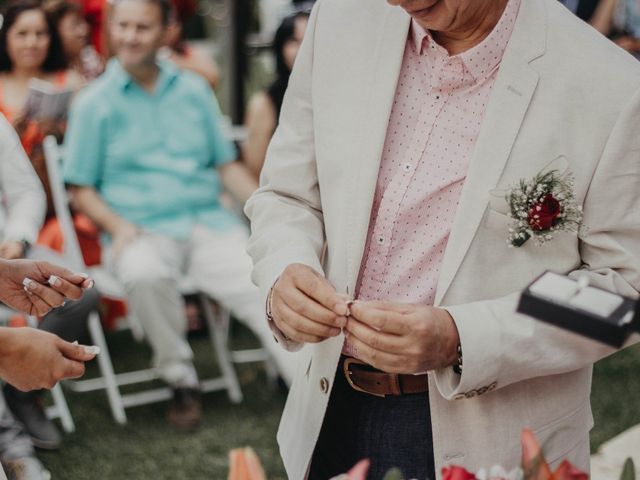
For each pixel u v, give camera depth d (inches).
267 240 79.8
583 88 71.4
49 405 169.2
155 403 171.3
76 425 161.8
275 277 75.6
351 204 76.8
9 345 67.1
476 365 68.6
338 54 79.7
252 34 270.4
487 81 74.6
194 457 151.1
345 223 77.0
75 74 196.5
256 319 169.0
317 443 84.3
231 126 245.4
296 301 70.6
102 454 151.8
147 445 155.2
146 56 167.6
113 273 167.2
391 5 74.7
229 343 198.7
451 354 69.6
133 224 169.2
